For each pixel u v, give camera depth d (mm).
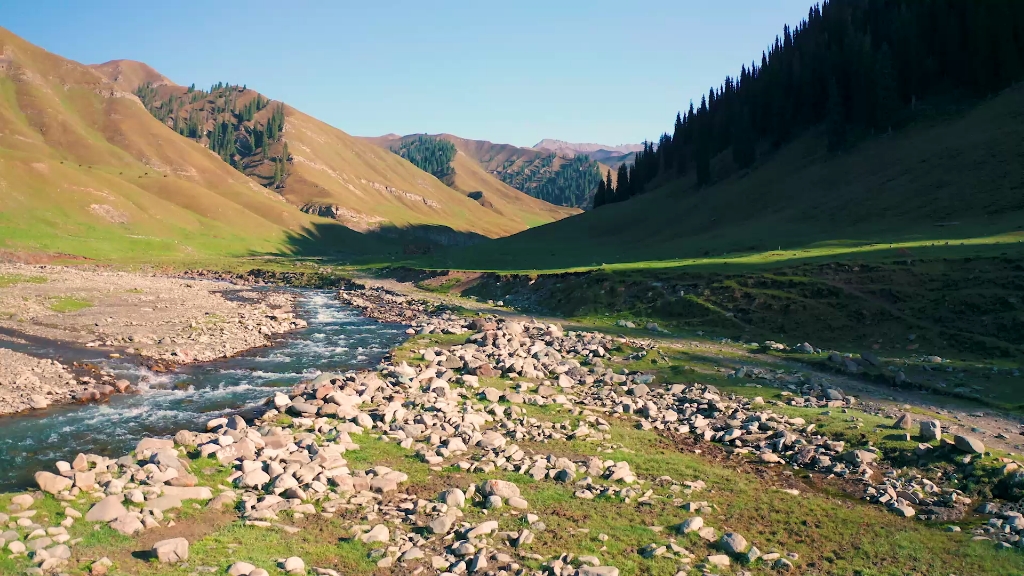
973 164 83062
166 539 14875
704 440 26797
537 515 17547
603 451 23844
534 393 32531
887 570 15500
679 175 161375
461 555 15008
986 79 103750
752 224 100625
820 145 120375
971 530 17922
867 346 46375
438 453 22250
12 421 27438
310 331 56750
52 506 16047
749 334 52375
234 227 190750
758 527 17906
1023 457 22594
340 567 14328
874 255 59969
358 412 26297
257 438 22188
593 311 64812
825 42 141250
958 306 46844
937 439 23938
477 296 82875
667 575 14586
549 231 153750
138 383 35031
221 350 44969
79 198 147625
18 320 49438
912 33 115812
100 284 77938
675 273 66062
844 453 23969
